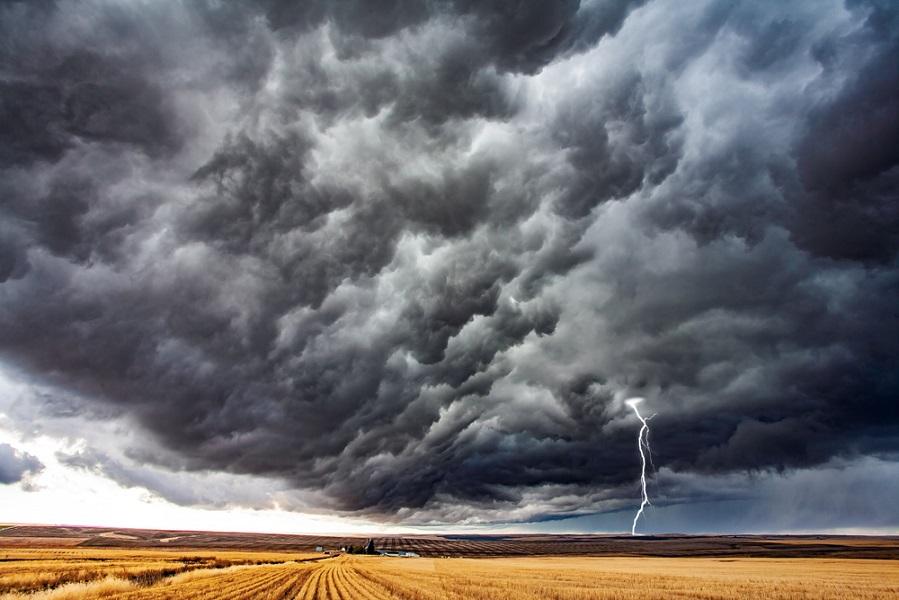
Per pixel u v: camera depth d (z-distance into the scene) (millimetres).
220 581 39812
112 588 32219
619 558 115125
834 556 116438
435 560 98312
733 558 111562
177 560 74062
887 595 34406
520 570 60344
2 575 36938
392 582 39969
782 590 37156
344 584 38500
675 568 69812
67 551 99812
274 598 28562
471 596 30078
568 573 54844
